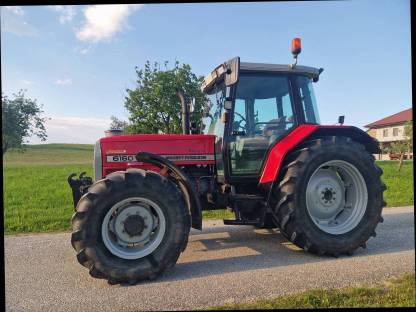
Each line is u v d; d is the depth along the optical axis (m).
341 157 3.80
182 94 4.72
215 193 4.08
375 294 2.63
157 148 3.96
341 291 2.68
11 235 5.10
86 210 3.02
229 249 4.04
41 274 3.31
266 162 3.96
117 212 3.23
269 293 2.72
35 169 19.92
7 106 30.39
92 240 3.00
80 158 33.50
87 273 3.33
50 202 8.41
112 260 3.04
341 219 3.93
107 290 2.90
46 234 5.15
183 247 3.22
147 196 3.19
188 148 4.03
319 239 3.62
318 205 3.92
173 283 2.99
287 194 3.65
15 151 31.59
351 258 3.60
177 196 3.25
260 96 4.14
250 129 4.09
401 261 3.43
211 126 4.48
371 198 3.84
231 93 3.98
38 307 2.60
